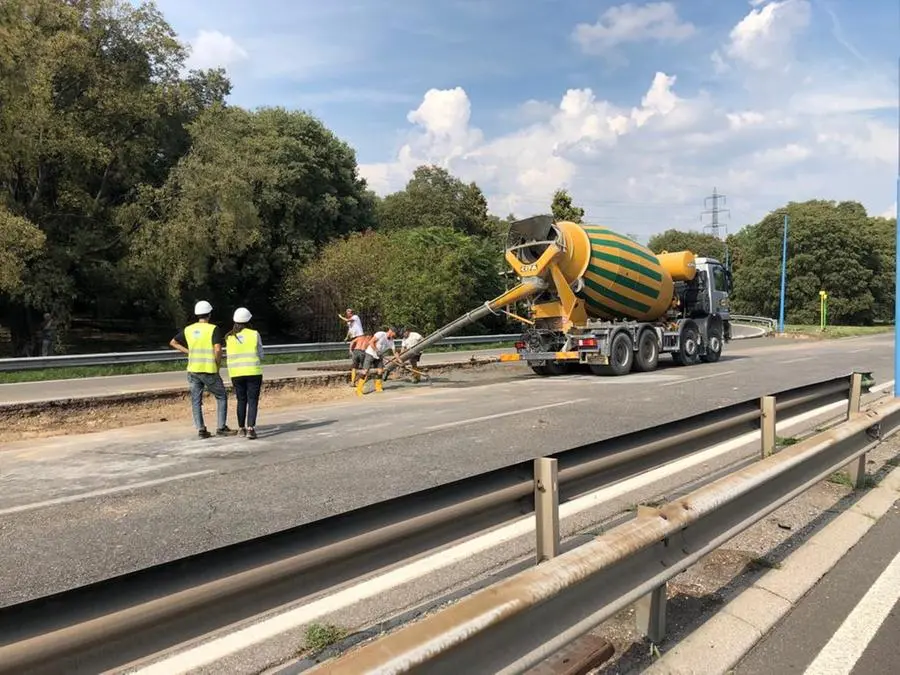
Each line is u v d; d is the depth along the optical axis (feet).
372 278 103.76
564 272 55.83
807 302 224.53
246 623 11.75
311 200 132.05
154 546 15.72
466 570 14.20
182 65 100.73
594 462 12.42
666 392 42.52
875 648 10.89
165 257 87.30
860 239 225.76
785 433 27.66
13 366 54.90
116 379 56.03
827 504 18.29
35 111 73.20
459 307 106.63
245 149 100.68
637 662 10.41
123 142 93.40
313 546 8.15
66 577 13.98
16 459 27.71
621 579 9.70
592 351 55.01
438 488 9.75
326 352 78.74
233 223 88.33
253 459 25.72
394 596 12.98
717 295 71.05
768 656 10.70
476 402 40.83
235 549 7.43
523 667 7.80
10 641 5.89
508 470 11.02
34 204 83.46
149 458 26.71
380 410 39.14
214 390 31.55
